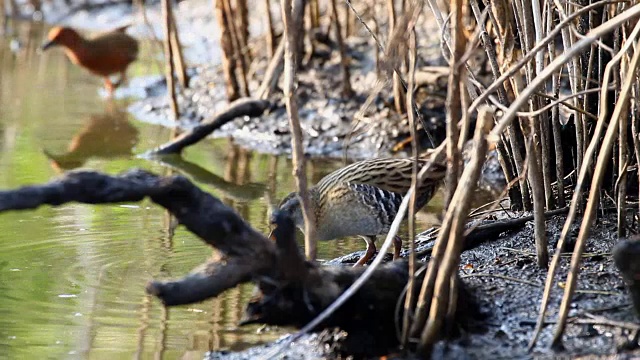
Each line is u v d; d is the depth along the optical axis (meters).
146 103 20.38
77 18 29.84
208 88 20.09
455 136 7.67
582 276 8.95
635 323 7.89
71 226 12.30
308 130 17.41
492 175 14.84
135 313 9.49
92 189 6.98
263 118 18.20
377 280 8.03
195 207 7.34
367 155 16.41
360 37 20.17
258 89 18.67
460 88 8.30
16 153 16.53
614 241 9.72
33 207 6.80
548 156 10.41
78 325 9.16
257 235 7.49
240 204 13.62
